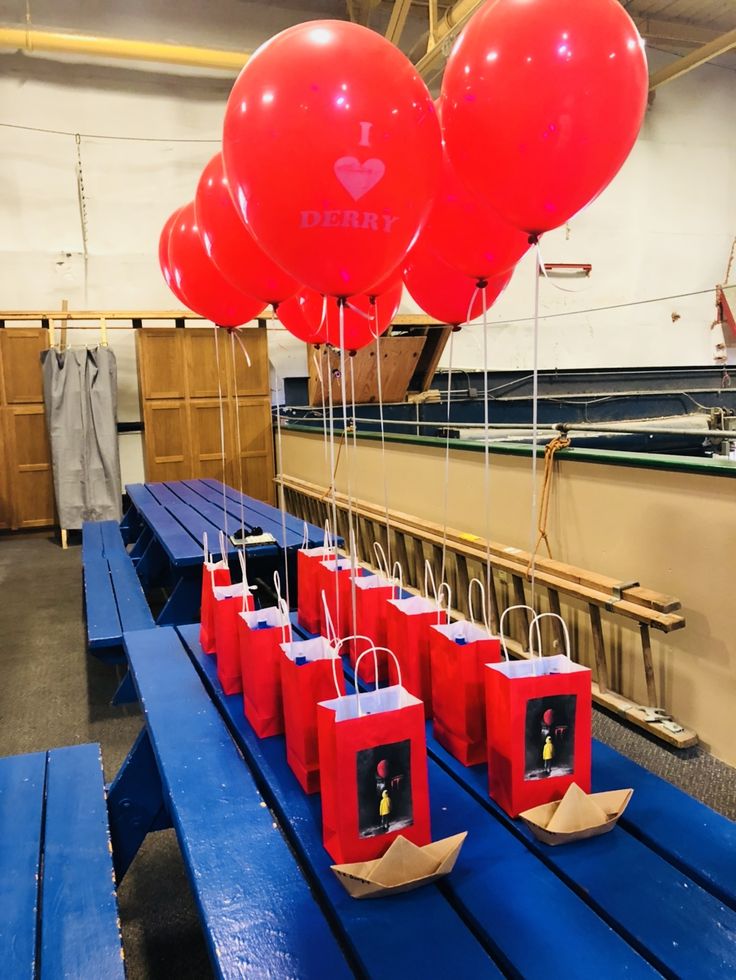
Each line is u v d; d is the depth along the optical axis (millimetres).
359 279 1142
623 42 1017
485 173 1101
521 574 2455
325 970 807
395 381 6020
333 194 1003
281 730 1387
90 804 1462
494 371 6617
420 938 845
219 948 841
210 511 3791
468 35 1075
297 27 1055
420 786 996
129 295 6629
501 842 1030
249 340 6055
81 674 3092
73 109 6305
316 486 5062
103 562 3535
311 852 1021
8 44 5820
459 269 1484
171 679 1681
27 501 5848
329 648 1233
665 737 2027
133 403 6652
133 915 1685
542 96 994
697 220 8570
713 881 937
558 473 2510
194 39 6566
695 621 2023
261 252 1551
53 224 6348
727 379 6945
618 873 954
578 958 811
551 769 1078
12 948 1051
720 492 1910
